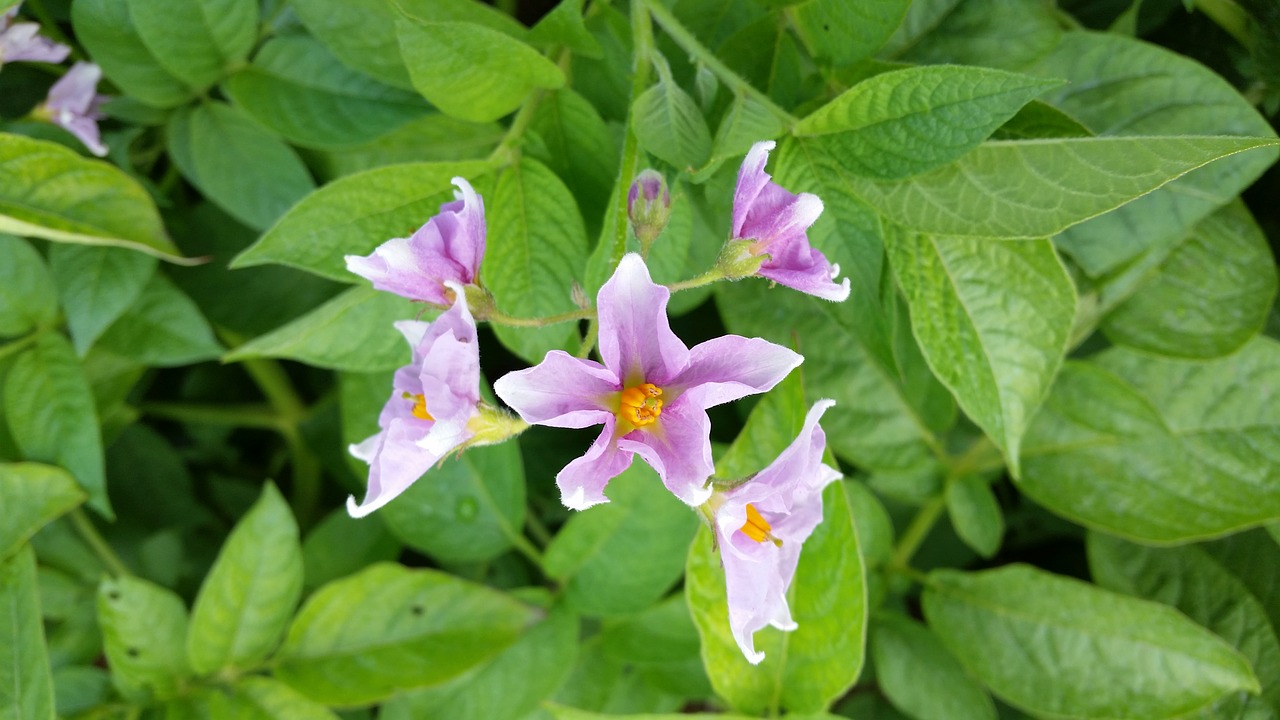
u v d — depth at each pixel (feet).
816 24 0.48
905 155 0.42
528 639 0.61
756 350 0.36
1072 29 0.56
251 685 0.59
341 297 0.50
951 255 0.48
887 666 0.62
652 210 0.41
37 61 0.59
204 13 0.53
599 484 0.36
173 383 0.77
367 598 0.60
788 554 0.41
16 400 0.60
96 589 0.67
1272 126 0.60
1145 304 0.60
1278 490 0.59
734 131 0.43
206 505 0.79
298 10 0.51
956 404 0.65
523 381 0.35
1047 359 0.48
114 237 0.54
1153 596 0.63
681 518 0.59
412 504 0.63
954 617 0.61
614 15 0.49
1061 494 0.62
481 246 0.40
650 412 0.36
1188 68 0.53
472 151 0.59
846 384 0.63
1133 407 0.61
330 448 0.78
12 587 0.57
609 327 0.35
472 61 0.45
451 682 0.61
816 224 0.45
